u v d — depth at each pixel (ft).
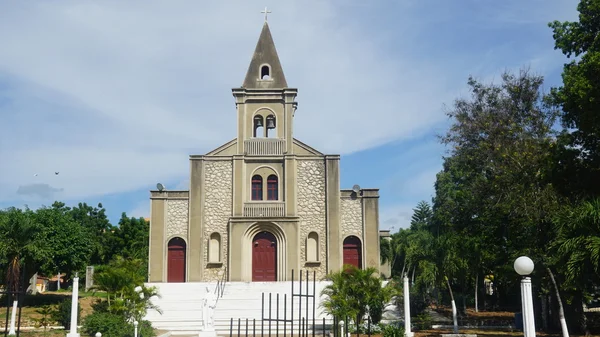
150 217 118.32
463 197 91.04
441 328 94.58
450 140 87.66
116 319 76.59
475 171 87.86
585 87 69.10
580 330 84.23
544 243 74.69
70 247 109.09
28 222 97.91
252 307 99.60
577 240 55.11
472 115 87.51
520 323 93.15
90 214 213.05
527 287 39.96
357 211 119.85
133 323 77.92
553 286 76.07
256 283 108.88
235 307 99.66
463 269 96.73
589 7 75.20
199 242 117.08
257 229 118.01
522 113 85.71
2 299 106.83
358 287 75.46
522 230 80.28
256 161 120.88
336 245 117.19
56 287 225.56
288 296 102.68
